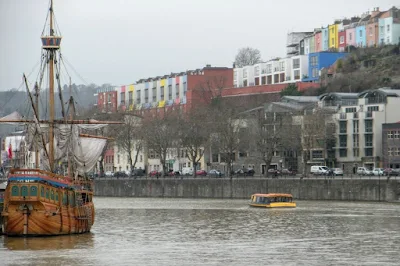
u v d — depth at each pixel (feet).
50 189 526.98
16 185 517.96
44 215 524.11
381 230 595.88
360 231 590.14
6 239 520.83
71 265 437.58
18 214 522.88
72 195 554.46
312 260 452.35
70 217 547.49
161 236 564.30
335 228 611.88
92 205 602.44
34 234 526.57
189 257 462.19
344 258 458.91
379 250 489.26
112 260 452.35
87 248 495.41
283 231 595.06
